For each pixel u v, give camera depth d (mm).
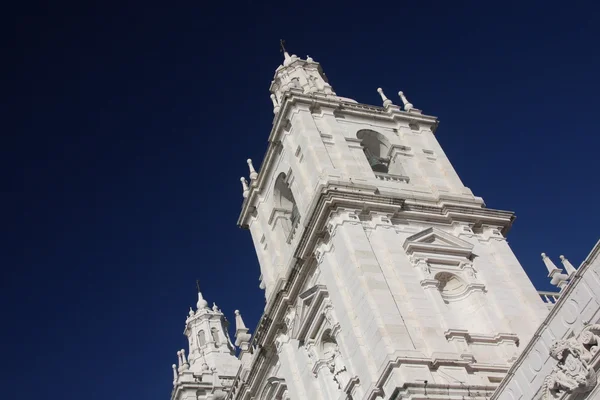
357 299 37000
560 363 25453
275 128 48531
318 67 55969
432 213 43031
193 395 64438
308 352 41219
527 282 41188
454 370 34406
